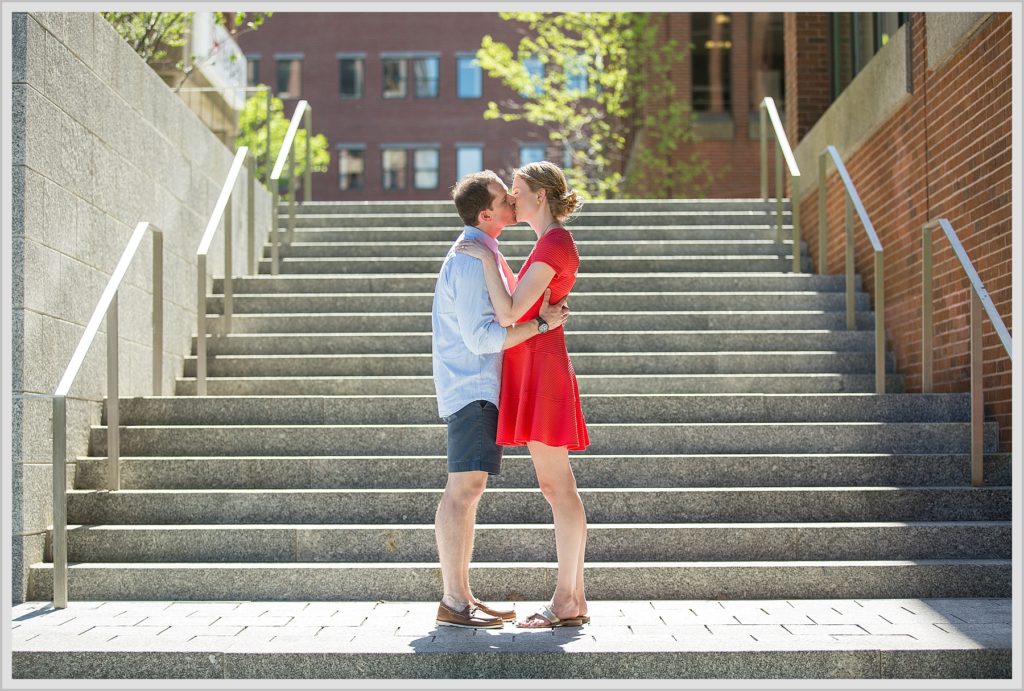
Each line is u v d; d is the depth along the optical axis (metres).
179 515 5.75
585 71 20.72
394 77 40.69
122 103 6.90
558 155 31.42
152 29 8.90
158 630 4.44
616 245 9.36
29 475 5.36
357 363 7.49
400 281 8.77
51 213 5.81
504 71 20.28
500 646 4.09
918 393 7.05
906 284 7.74
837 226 9.49
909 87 7.62
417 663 4.02
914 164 7.61
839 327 8.13
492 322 4.37
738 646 4.07
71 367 5.11
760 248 9.47
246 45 40.72
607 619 4.64
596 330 8.05
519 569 5.17
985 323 6.44
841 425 6.38
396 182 40.38
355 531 5.44
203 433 6.36
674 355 7.46
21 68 5.52
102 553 5.45
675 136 19.11
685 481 6.02
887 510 5.71
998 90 6.16
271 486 6.03
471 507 4.53
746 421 6.78
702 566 5.13
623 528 5.40
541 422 4.36
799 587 5.12
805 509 5.70
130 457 6.25
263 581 5.19
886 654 4.00
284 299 8.38
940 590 5.13
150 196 7.39
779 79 19.97
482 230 4.57
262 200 10.01
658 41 20.14
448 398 4.48
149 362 7.33
